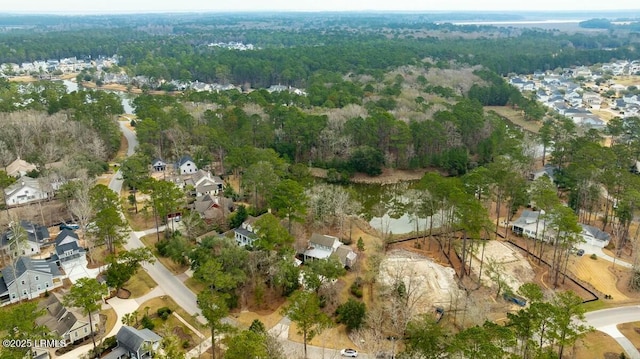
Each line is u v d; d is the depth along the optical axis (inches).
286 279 3348.9
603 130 7357.3
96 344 2898.6
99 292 2896.2
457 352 2437.3
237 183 5521.7
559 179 5349.4
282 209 4023.1
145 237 4249.5
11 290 3238.2
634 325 3216.0
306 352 2898.6
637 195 4153.5
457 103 7672.2
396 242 4328.3
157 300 3385.8
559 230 3631.9
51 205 4820.4
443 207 4124.0
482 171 4785.9
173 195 4116.6
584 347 2962.6
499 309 3366.1
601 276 3853.3
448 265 3927.2
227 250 3452.3
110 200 4170.8
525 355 2672.2
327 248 3863.2
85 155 5487.2
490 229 3969.0
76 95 7652.6
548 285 3708.2
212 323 2748.5
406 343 2878.9
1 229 4005.9
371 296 3444.9
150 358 2723.9
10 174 5295.3
